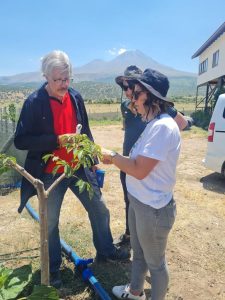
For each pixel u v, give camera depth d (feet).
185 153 35.42
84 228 15.44
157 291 8.93
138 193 8.34
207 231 15.62
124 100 12.27
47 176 10.57
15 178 21.66
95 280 10.87
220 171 23.04
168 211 8.26
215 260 13.16
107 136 53.72
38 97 10.11
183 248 13.99
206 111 79.56
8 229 15.16
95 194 11.43
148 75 7.90
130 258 12.78
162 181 8.10
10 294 8.46
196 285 11.63
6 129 26.04
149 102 7.93
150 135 7.79
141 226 8.43
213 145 23.09
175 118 10.96
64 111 10.48
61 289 10.96
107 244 12.24
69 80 9.75
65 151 10.30
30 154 10.54
